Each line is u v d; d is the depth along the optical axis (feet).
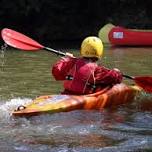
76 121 36.68
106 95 41.78
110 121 37.17
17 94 47.55
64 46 98.94
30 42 46.55
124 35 97.91
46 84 52.95
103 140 32.17
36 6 110.01
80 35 113.29
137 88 46.24
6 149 30.25
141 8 118.11
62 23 112.88
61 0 113.70
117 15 116.88
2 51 85.56
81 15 114.83
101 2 115.96
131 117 38.68
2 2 109.81
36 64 68.69
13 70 62.95
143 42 98.27
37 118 36.83
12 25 112.47
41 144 31.24
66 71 42.22
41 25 112.27
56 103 38.83
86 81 41.63
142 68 65.31
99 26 114.52
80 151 29.89
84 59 42.32
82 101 39.83
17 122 35.91
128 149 30.37
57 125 35.47
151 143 31.65
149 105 43.09
